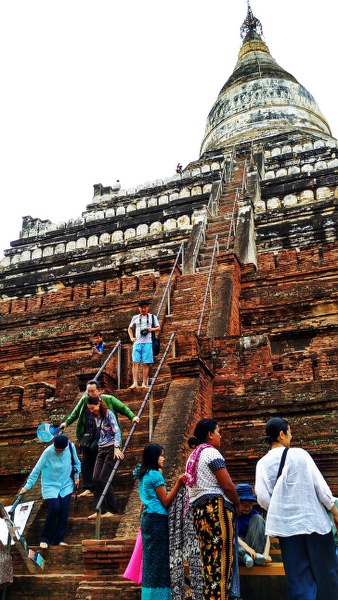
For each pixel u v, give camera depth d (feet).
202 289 45.14
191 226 61.87
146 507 18.28
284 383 31.01
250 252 52.90
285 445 17.53
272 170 76.18
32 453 33.45
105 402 25.80
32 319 54.95
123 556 21.04
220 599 15.94
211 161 88.48
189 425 27.35
